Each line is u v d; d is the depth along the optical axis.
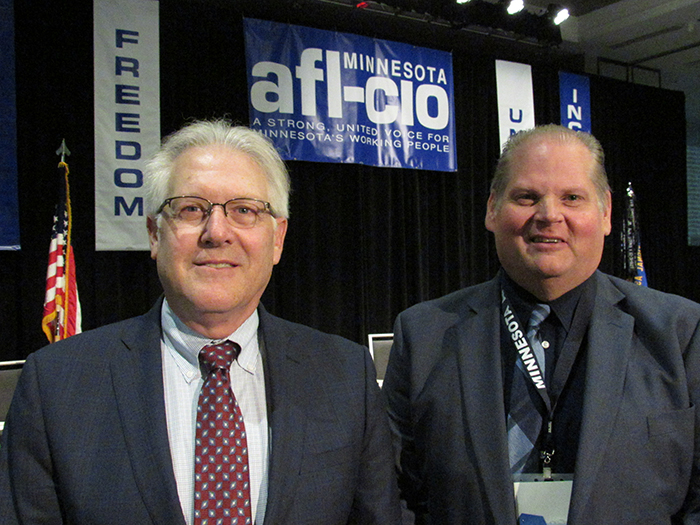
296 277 4.81
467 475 1.02
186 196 0.95
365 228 5.17
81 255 3.99
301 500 0.91
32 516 0.86
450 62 5.02
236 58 4.53
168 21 4.30
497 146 5.70
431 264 5.55
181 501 0.88
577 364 1.05
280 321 1.14
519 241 1.04
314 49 4.44
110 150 3.85
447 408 1.08
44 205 3.89
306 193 4.87
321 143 4.46
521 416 1.04
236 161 0.99
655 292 1.13
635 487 0.92
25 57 3.88
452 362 1.13
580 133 1.10
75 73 4.00
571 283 1.05
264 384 1.03
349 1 4.62
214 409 0.93
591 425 0.94
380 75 4.70
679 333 1.02
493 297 1.18
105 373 0.96
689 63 6.45
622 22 5.48
